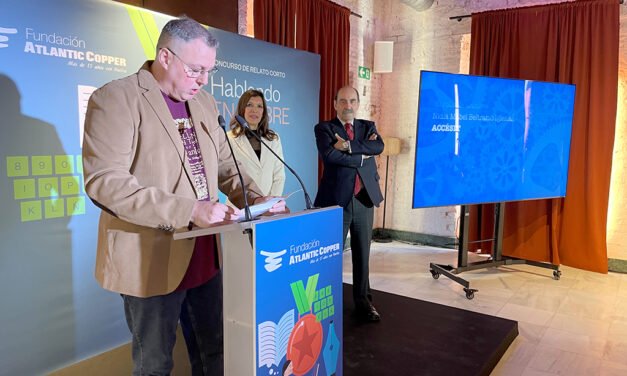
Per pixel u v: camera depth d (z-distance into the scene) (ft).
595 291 12.55
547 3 14.76
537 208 15.03
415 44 17.47
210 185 5.14
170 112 4.83
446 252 16.60
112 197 4.19
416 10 16.48
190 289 5.34
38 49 6.92
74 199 7.52
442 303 11.51
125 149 4.40
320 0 14.58
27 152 6.90
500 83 13.00
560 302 11.69
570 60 14.25
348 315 9.93
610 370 8.32
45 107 7.06
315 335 4.96
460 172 12.72
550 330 10.01
